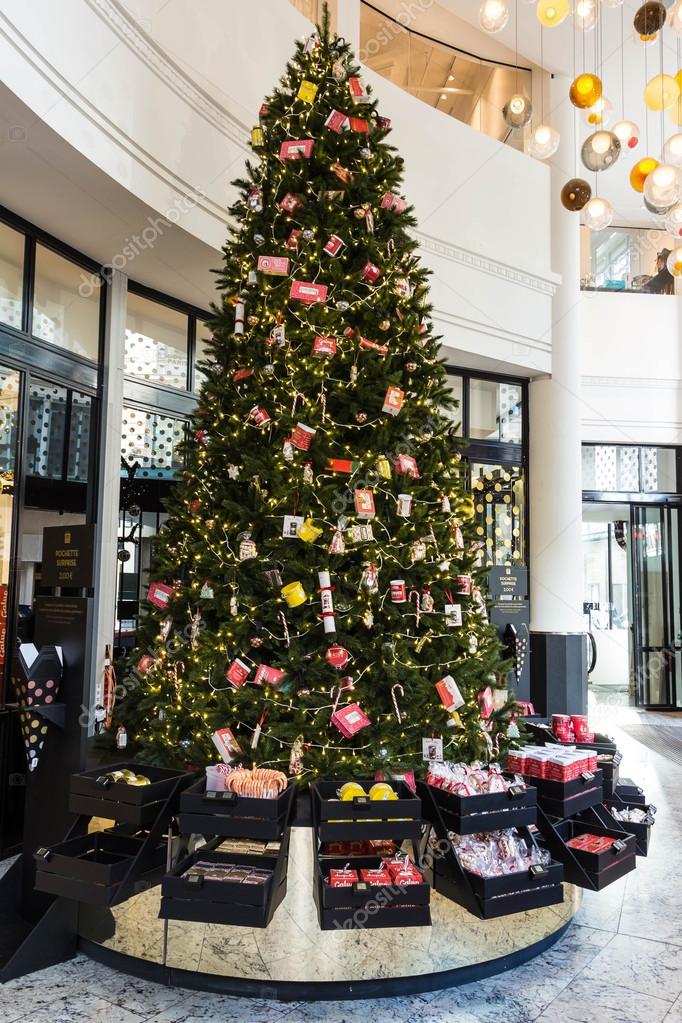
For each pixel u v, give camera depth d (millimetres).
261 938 2637
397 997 2656
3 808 4066
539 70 8703
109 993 2641
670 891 3719
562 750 3406
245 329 3330
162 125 4469
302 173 3322
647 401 10094
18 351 4422
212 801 2510
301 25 5879
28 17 3377
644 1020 2510
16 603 4332
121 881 2549
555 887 2764
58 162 3891
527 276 8133
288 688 2926
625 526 11672
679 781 6078
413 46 8195
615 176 10234
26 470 4477
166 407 5805
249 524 3025
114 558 5191
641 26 4395
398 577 3074
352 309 3209
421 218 7145
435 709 3029
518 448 8570
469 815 2676
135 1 4156
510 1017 2521
